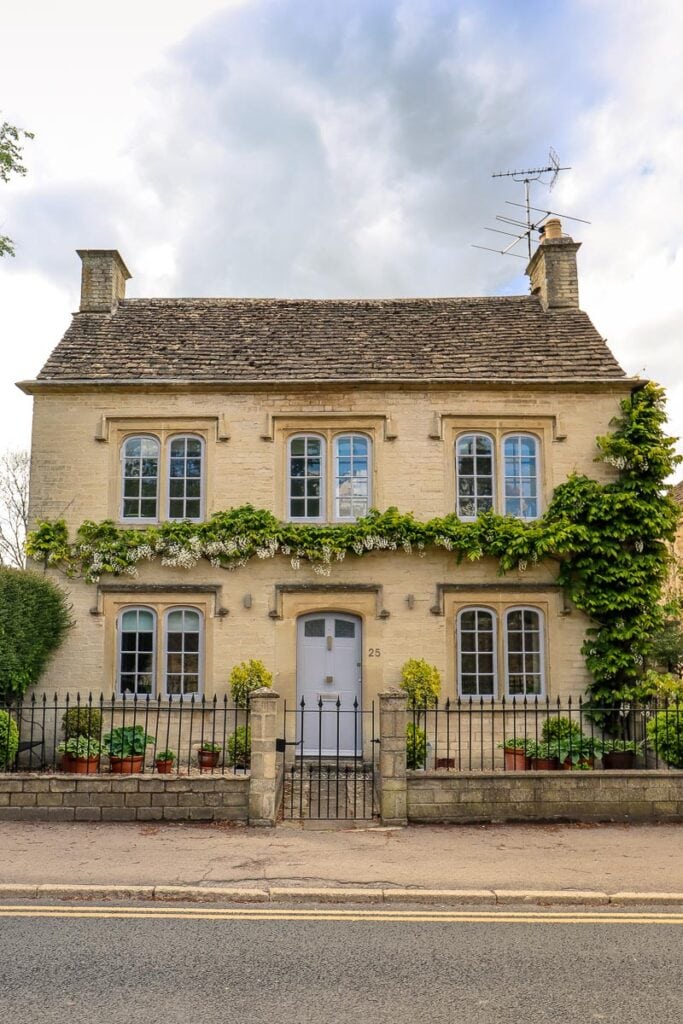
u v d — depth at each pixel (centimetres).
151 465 1559
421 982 585
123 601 1495
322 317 1759
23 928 684
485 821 1026
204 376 1557
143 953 632
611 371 1573
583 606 1472
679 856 888
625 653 1465
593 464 1547
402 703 1040
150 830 978
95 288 1756
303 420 1555
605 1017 533
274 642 1484
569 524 1484
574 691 1476
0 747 1174
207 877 804
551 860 873
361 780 1312
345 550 1487
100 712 1346
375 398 1555
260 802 1011
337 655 1503
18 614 1291
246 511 1506
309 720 1487
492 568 1505
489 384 1545
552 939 670
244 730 1372
